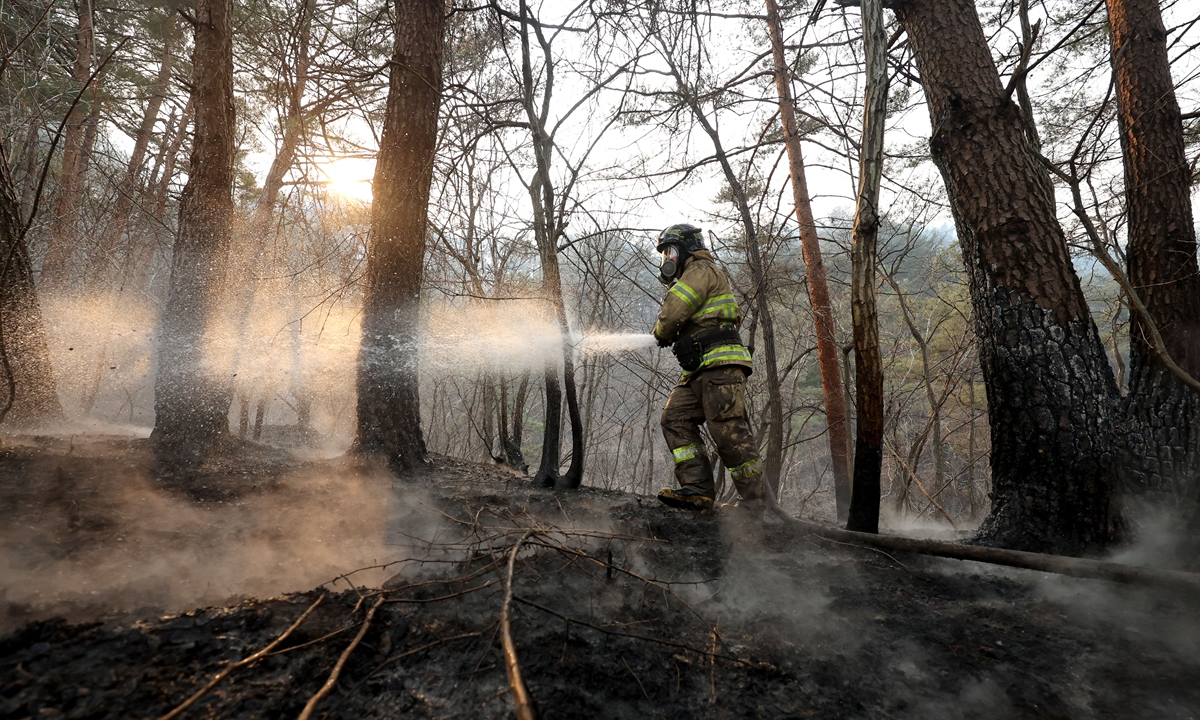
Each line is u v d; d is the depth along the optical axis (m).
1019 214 2.79
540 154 4.01
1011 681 1.50
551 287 4.04
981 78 3.01
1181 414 2.59
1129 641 1.69
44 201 7.24
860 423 2.63
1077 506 2.46
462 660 1.42
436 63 4.31
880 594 2.09
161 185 9.41
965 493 10.37
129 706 1.09
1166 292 2.78
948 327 11.01
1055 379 2.58
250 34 5.92
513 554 1.72
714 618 1.83
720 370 3.25
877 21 2.50
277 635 1.43
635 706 1.32
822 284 7.27
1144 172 2.98
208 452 3.93
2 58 3.09
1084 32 5.54
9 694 1.08
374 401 4.07
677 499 3.35
